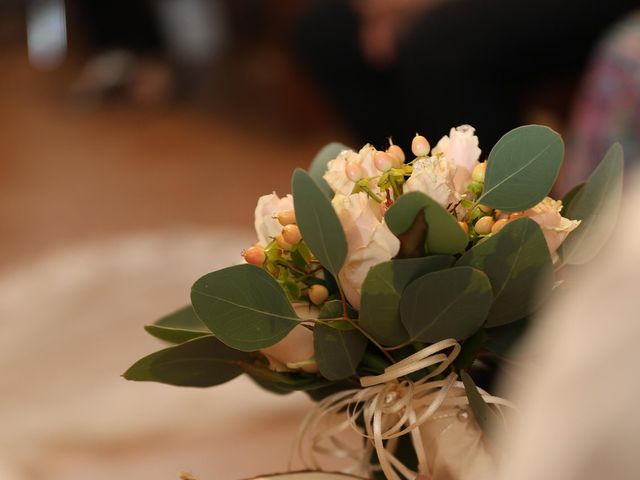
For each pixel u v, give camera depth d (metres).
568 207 0.70
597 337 0.43
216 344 0.70
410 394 0.67
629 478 0.41
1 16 5.25
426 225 0.63
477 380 0.76
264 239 0.69
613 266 0.44
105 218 2.95
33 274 1.88
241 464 1.31
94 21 4.32
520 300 0.65
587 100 1.65
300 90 3.61
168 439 1.38
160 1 4.08
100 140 3.79
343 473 0.70
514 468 0.44
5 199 3.13
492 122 2.09
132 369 0.69
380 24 2.29
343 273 0.65
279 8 3.61
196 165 3.43
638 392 0.41
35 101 4.34
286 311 0.66
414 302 0.64
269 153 3.54
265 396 1.46
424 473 0.67
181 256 1.92
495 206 0.65
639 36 1.60
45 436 1.37
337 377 0.67
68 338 1.70
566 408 0.43
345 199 0.64
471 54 2.07
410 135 2.23
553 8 2.01
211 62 4.05
